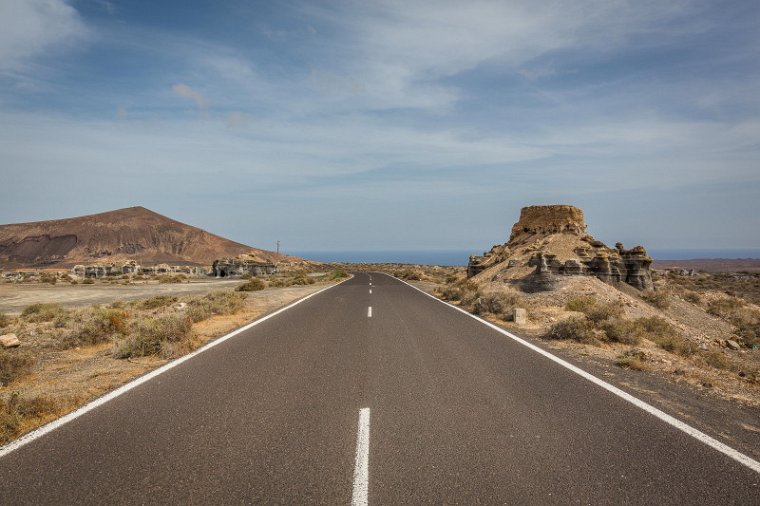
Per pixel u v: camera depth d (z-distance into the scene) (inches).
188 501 130.0
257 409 211.3
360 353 343.9
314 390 243.0
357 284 1473.9
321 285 1467.8
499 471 148.1
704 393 238.7
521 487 137.5
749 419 198.8
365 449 165.5
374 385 253.3
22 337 451.2
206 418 198.8
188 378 268.8
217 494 133.8
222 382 259.6
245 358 325.7
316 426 188.9
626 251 1063.6
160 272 3282.5
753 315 1031.0
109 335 406.0
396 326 490.0
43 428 186.9
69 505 128.8
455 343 386.0
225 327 482.0
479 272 1472.7
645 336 447.2
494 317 567.2
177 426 189.0
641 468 150.2
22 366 282.2
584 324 410.3
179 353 342.3
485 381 261.9
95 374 281.3
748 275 2992.1
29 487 138.7
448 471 148.0
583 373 280.7
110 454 161.8
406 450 164.7
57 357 342.0
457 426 188.9
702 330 824.9
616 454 161.0
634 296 961.5
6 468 151.5
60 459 157.8
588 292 799.7
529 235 1443.2
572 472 147.3
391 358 325.4
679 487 137.7
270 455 160.7
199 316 534.9
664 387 249.8
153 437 177.3
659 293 975.6
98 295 1253.7
